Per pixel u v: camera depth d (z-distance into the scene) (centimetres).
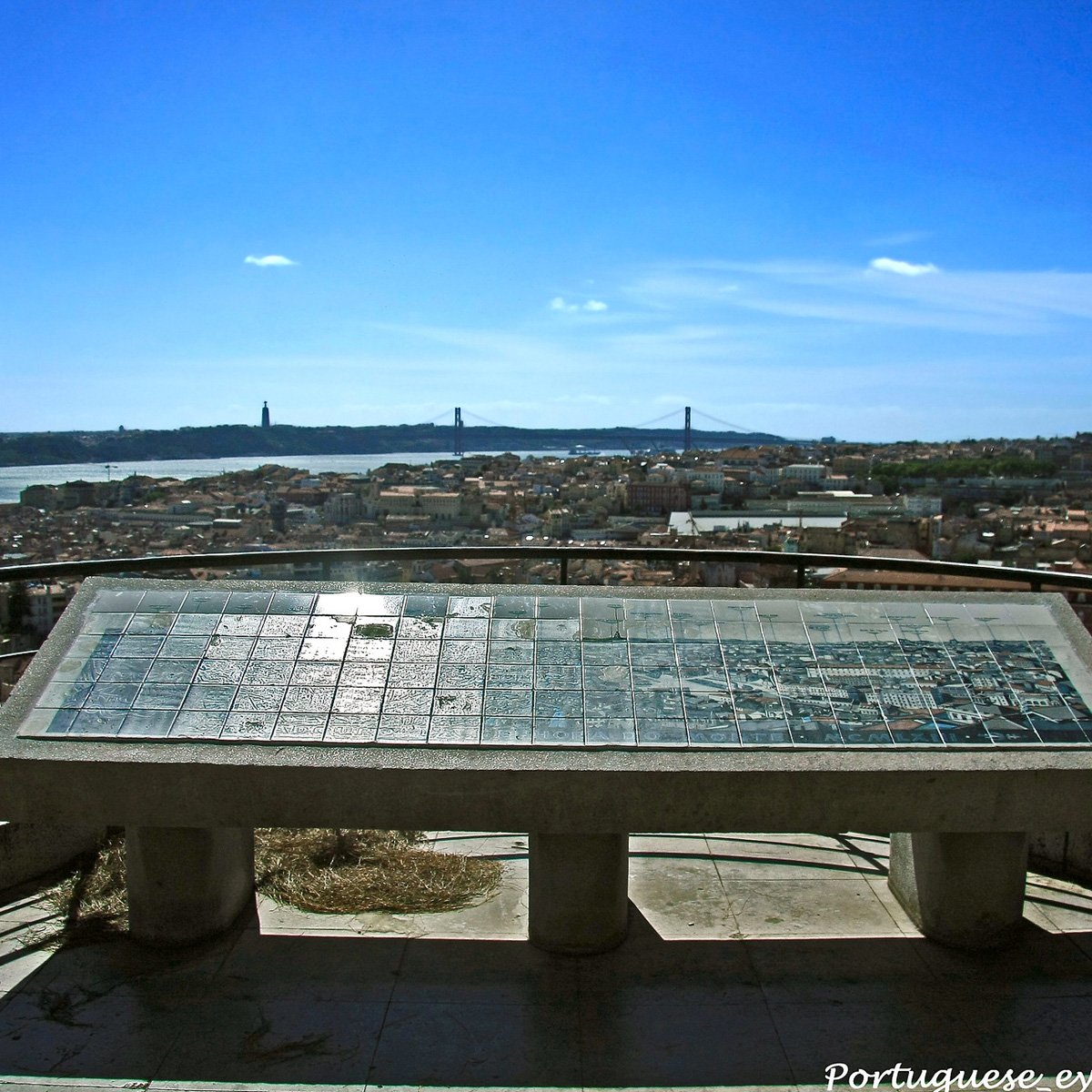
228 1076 282
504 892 396
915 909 374
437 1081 280
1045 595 406
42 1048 294
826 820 317
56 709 339
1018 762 319
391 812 317
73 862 423
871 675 361
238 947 352
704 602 399
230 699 344
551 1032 304
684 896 396
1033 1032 307
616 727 331
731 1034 304
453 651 368
